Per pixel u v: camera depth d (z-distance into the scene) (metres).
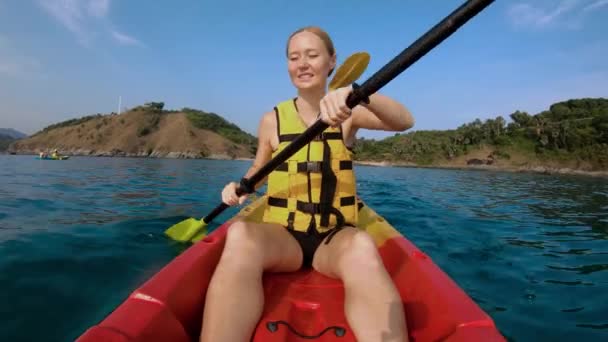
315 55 1.90
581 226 5.43
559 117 79.62
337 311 1.48
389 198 8.05
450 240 4.23
